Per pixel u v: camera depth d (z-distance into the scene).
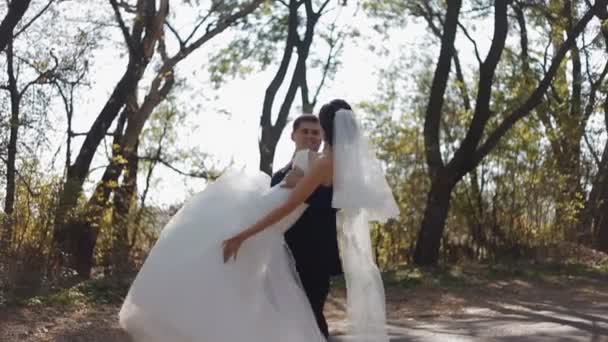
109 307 11.56
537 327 11.36
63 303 11.32
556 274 18.11
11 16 15.06
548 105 21.45
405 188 22.06
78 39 17.33
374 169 5.79
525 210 20.91
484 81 19.38
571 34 19.61
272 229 5.75
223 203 5.86
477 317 12.69
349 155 5.69
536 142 21.05
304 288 5.81
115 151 17.08
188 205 5.93
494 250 20.77
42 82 16.59
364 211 5.85
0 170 13.54
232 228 5.71
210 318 5.51
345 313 12.88
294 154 6.02
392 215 5.86
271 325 5.57
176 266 5.66
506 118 19.58
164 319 5.57
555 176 21.08
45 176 13.63
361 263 6.04
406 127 22.67
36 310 10.79
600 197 23.94
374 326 6.03
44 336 9.64
